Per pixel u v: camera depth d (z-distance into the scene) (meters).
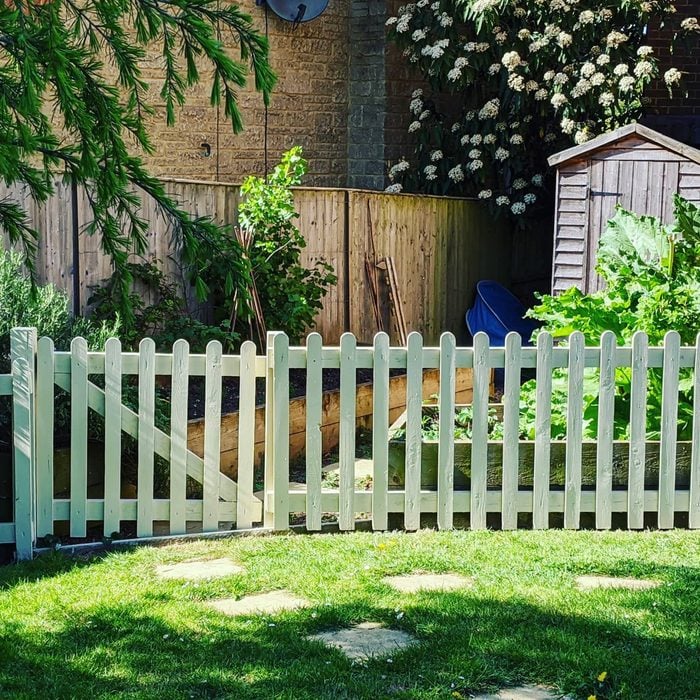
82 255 10.16
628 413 7.20
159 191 5.82
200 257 5.99
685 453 6.66
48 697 4.02
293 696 3.97
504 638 4.49
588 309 7.50
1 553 6.41
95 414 7.02
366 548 6.09
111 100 5.44
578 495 6.56
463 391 10.71
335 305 13.07
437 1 15.96
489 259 16.23
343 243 13.11
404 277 14.25
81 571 5.71
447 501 6.54
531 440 6.84
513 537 6.34
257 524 6.75
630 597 5.03
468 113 16.23
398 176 16.75
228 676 4.18
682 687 4.02
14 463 6.14
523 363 6.49
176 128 15.05
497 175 16.50
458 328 15.55
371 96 16.94
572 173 13.30
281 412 6.45
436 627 4.66
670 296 7.39
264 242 11.23
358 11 16.88
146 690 4.07
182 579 5.49
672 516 6.60
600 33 15.38
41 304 7.63
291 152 11.57
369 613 4.87
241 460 6.52
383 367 6.47
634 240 9.20
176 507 6.46
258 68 5.70
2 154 4.89
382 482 6.53
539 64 15.34
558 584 5.30
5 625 4.80
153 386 6.39
